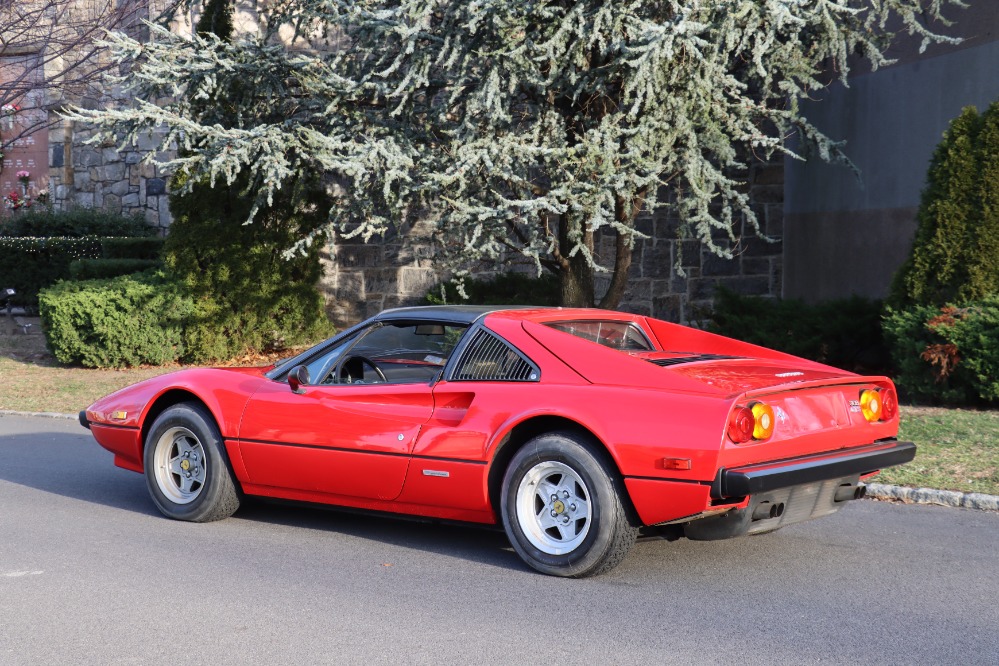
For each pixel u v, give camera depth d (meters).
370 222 10.96
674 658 4.18
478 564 5.70
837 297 15.58
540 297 15.81
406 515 5.98
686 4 10.04
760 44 10.05
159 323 15.08
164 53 11.27
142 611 4.82
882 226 14.53
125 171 20.88
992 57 12.43
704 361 5.76
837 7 10.46
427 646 4.33
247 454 6.47
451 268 11.05
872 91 14.70
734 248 16.98
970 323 10.37
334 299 16.88
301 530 6.57
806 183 16.39
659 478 4.98
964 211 10.97
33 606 4.90
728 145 10.87
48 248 19.98
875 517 6.95
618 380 5.29
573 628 4.56
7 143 20.12
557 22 10.45
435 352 6.04
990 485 7.47
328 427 6.10
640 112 10.69
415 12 10.39
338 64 12.02
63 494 7.72
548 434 5.36
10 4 18.98
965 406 10.83
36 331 18.69
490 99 10.26
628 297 16.73
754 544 6.17
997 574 5.52
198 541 6.23
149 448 6.88
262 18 16.52
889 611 4.83
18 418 11.83
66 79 20.39
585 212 10.35
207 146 11.66
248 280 15.36
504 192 11.77
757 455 4.99
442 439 5.64
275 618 4.71
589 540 5.21
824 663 4.14
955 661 4.17
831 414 5.39
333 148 10.99
